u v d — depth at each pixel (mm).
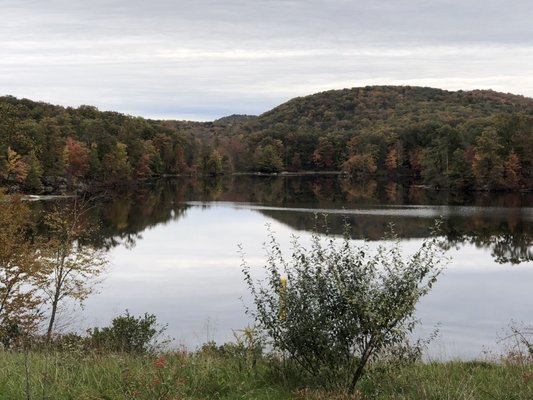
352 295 6059
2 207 16484
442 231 46688
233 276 28734
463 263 32219
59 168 87688
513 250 37438
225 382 6660
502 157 95375
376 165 143500
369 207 67562
